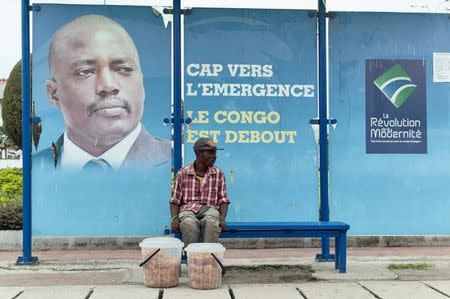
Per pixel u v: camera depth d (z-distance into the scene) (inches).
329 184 343.9
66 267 302.2
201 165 279.9
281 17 334.6
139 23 328.8
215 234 267.3
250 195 337.1
